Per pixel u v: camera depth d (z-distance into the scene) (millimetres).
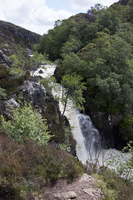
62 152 7941
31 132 7879
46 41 71812
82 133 21641
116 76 23859
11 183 4793
